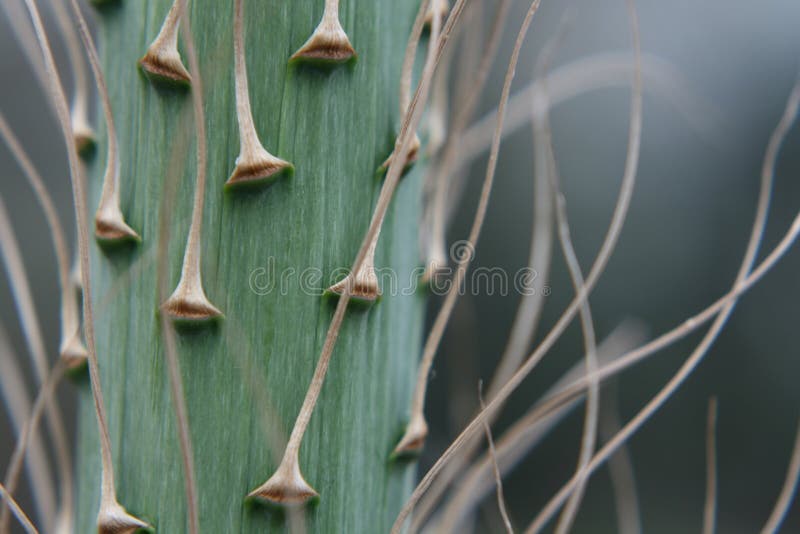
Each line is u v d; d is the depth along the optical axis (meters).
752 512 0.97
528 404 0.93
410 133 0.30
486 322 0.91
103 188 0.31
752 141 0.95
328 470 0.31
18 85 0.82
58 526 0.33
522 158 0.91
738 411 0.98
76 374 0.32
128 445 0.31
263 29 0.30
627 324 0.94
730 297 0.33
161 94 0.30
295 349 0.31
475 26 0.35
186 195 0.30
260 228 0.30
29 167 0.32
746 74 0.94
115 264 0.31
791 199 0.95
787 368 0.96
